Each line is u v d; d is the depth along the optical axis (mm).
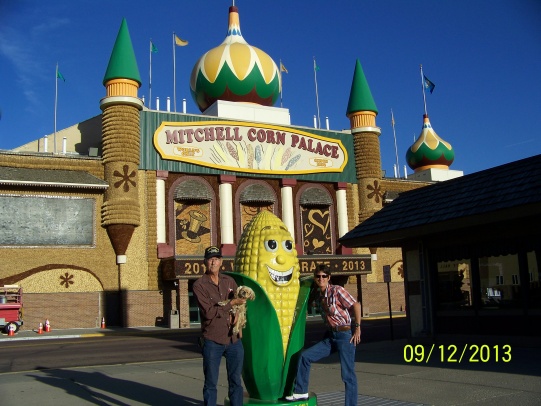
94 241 37312
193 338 27797
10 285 34250
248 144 43500
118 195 37625
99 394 11328
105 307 37125
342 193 47094
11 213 35250
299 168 45312
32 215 35812
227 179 42188
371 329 28812
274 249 8398
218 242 41688
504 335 15977
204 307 7590
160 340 26672
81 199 37375
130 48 40250
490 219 14297
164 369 15055
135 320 37469
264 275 8289
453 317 17578
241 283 8109
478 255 16781
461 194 16359
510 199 14031
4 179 34281
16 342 27812
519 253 15570
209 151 41938
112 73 39125
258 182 44031
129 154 38344
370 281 47094
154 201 39562
